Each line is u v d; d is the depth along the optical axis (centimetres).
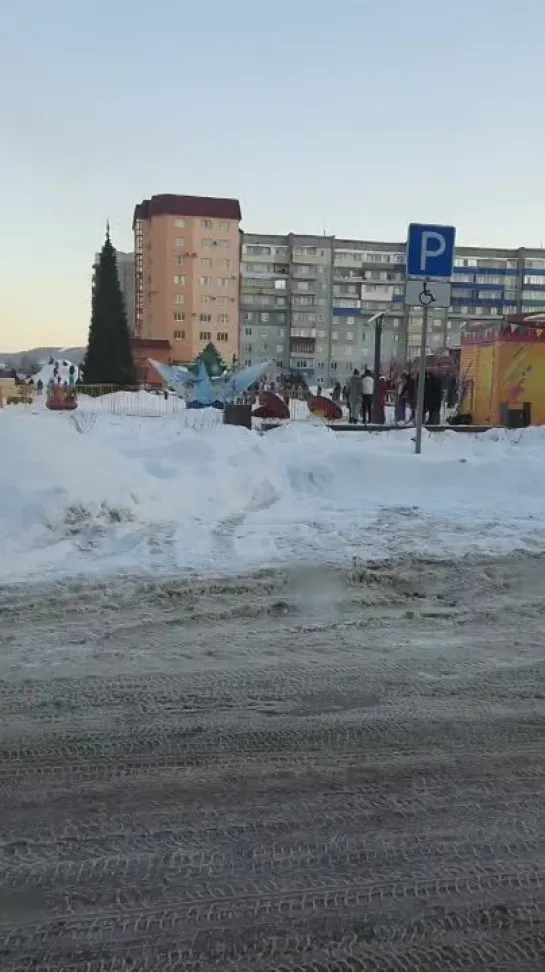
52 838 299
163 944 247
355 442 1276
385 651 490
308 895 270
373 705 418
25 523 727
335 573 634
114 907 263
